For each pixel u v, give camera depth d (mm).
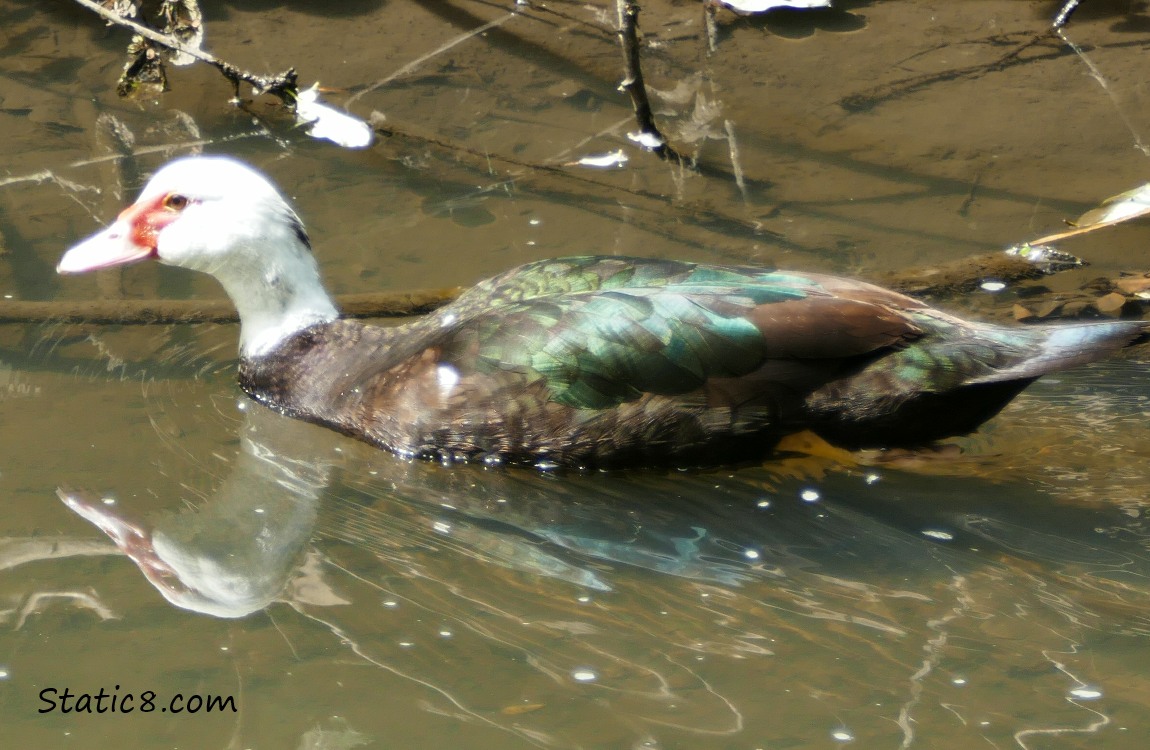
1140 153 11539
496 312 8039
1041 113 12219
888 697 6059
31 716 5859
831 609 6762
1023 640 6465
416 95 12570
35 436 8180
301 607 6727
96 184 10992
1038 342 7582
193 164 8789
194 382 8984
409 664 6273
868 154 11656
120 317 9469
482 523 7582
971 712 5949
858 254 10195
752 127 12102
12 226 10375
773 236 10438
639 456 7824
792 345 7586
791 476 7898
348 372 8547
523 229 10547
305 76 12828
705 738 5781
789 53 13406
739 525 7531
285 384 8711
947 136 11906
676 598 6859
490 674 6207
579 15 14148
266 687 6078
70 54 13141
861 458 7867
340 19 13992
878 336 7605
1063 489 7660
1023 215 10703
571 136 11961
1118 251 10328
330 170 11398
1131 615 6633
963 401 7637
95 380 8875
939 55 13328
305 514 7645
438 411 7980
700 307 7676
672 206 10875
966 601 6797
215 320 9555
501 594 6891
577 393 7719
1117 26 13773
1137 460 7895
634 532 7492
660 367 7637
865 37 13734
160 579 6902
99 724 5824
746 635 6539
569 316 7805
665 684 6152
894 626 6602
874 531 7410
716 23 13992
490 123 12148
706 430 7707
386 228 10547
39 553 7059
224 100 12508
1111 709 5953
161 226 8797
